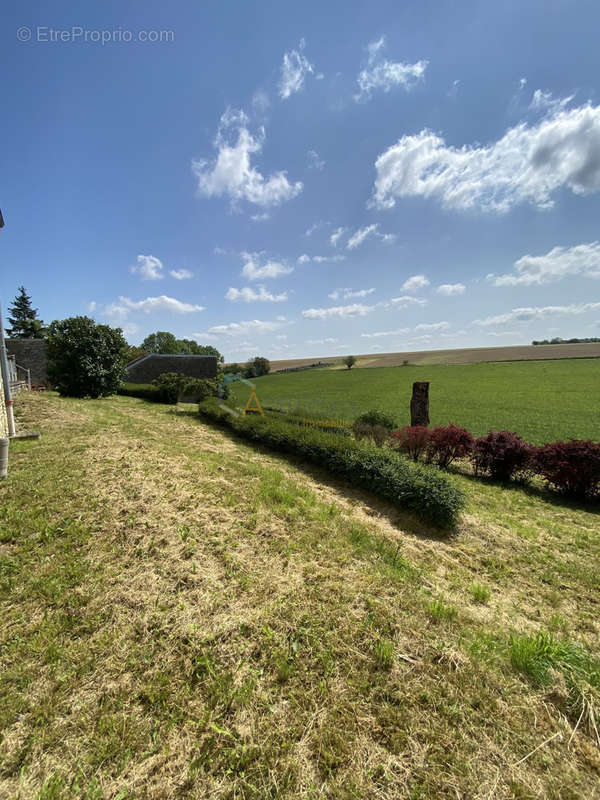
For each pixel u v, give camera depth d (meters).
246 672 1.97
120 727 1.66
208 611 2.43
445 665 2.07
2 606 2.37
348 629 2.31
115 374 14.91
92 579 2.68
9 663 1.95
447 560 3.69
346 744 1.62
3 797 1.38
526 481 6.88
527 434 13.25
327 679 1.95
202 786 1.44
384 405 19.81
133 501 3.93
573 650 2.22
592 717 1.74
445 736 1.66
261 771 1.50
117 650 2.07
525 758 1.58
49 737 1.60
